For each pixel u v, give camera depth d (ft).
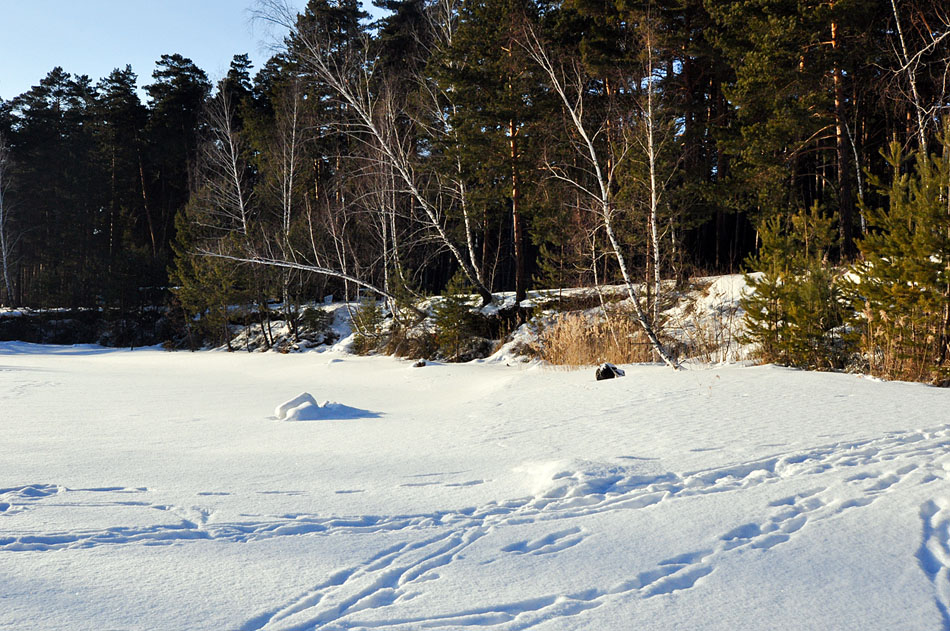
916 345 34.65
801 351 41.45
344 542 10.93
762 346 45.93
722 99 82.53
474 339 77.77
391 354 83.56
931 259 35.68
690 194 70.33
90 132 175.73
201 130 148.66
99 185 169.27
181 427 27.27
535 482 15.38
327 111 109.91
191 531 11.53
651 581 9.12
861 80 68.49
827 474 15.23
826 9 60.54
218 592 8.64
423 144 85.20
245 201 114.32
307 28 70.03
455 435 24.02
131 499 14.02
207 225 113.50
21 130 180.24
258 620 7.77
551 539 11.02
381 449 21.12
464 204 80.89
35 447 21.81
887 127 77.25
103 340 144.25
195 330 130.11
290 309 120.67
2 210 164.66
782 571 9.40
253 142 123.34
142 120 168.04
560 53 68.85
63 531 11.47
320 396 42.22
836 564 9.63
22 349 122.21
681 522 11.84
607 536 11.11
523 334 72.59
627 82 61.41
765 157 65.05
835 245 67.05
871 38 63.05
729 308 62.08
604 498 13.69
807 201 88.74
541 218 78.48
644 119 56.24
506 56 74.08
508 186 81.15
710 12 69.51
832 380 32.48
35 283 155.33
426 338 81.10
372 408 35.22
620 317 61.57
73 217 168.14
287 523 12.10
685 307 66.90
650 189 58.18
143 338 143.64
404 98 82.48
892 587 8.80
